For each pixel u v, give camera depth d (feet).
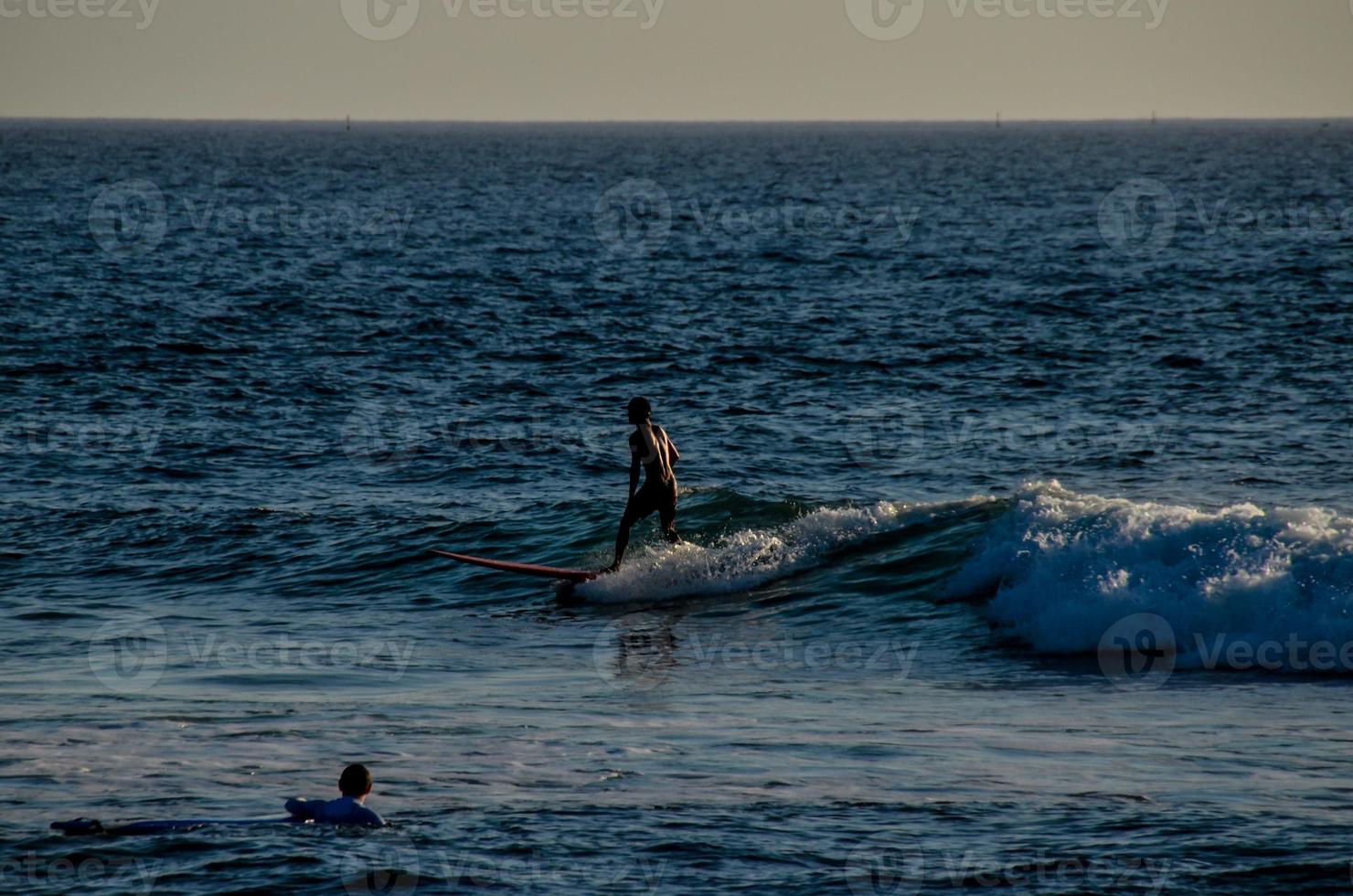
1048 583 153.69
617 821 91.35
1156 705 123.75
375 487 236.63
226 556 198.18
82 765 104.63
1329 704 122.01
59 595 179.63
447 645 156.87
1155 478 233.76
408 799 96.02
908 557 179.11
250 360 358.64
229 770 103.50
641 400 185.47
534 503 219.61
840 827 90.07
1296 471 234.99
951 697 129.29
